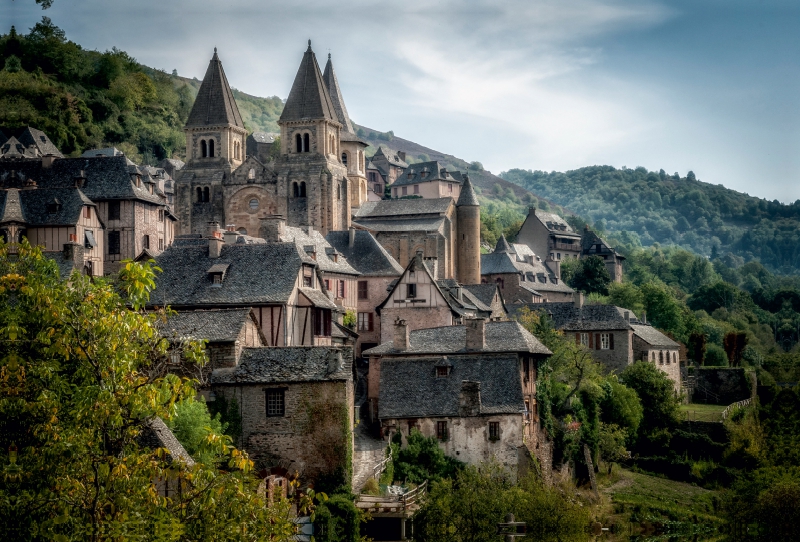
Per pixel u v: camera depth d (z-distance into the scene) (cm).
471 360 7438
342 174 14912
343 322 9888
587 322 11038
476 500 5400
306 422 5756
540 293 16488
